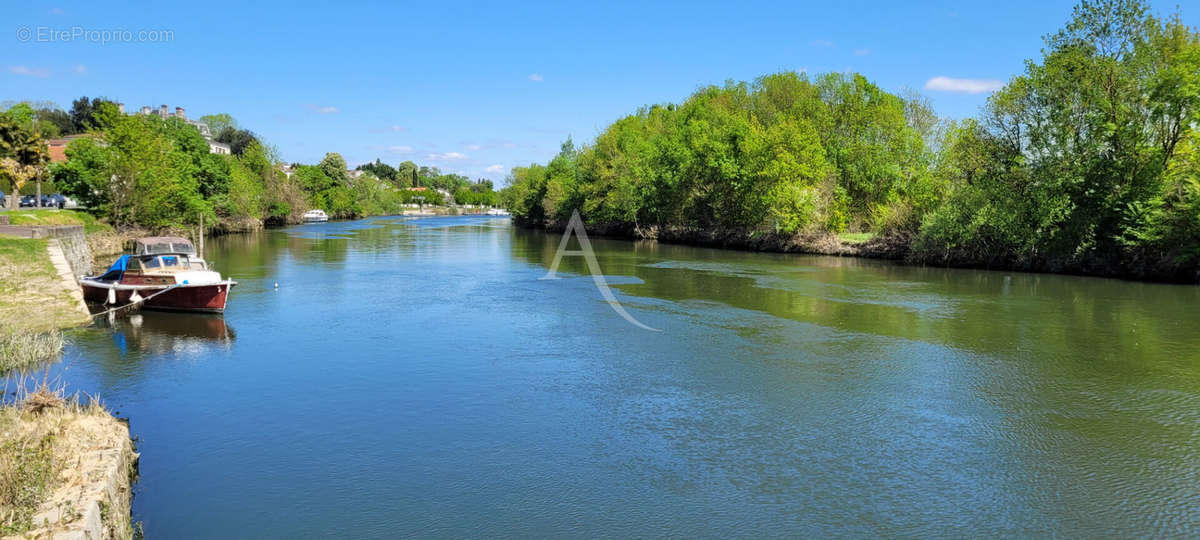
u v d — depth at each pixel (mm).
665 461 10922
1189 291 29562
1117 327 21469
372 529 8672
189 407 13367
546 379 15531
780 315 23594
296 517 8977
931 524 8930
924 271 38125
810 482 10180
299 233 74438
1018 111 38469
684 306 25516
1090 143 36031
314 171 118062
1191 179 31641
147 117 67500
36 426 8859
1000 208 38281
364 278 33906
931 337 19984
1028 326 21562
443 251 51500
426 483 10031
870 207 56125
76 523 6316
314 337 19781
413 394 14328
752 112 68125
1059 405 13797
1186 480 10289
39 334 18000
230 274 34594
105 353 17609
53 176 49719
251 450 11234
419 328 21188
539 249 54656
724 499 9602
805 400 14078
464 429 12289
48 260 24016
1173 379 15602
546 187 97312
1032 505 9492
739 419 12914
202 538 8406
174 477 10148
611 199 75188
